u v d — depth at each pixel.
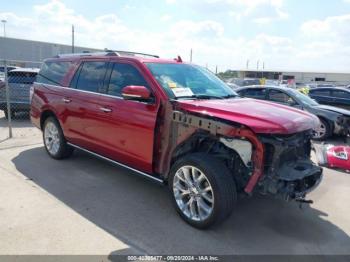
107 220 3.83
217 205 3.43
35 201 4.24
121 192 4.65
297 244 3.48
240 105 3.90
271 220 3.98
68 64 5.62
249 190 3.34
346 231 3.78
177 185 3.87
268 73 67.56
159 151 4.04
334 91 12.10
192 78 4.61
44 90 5.95
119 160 4.64
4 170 5.36
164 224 3.78
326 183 5.29
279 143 3.37
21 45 48.78
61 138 5.74
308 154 4.16
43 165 5.69
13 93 10.09
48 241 3.34
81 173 5.35
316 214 4.19
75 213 3.96
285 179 3.37
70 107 5.30
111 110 4.51
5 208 4.01
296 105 9.26
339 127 8.92
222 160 3.71
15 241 3.31
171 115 3.85
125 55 4.77
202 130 3.63
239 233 3.65
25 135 8.16
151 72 4.22
